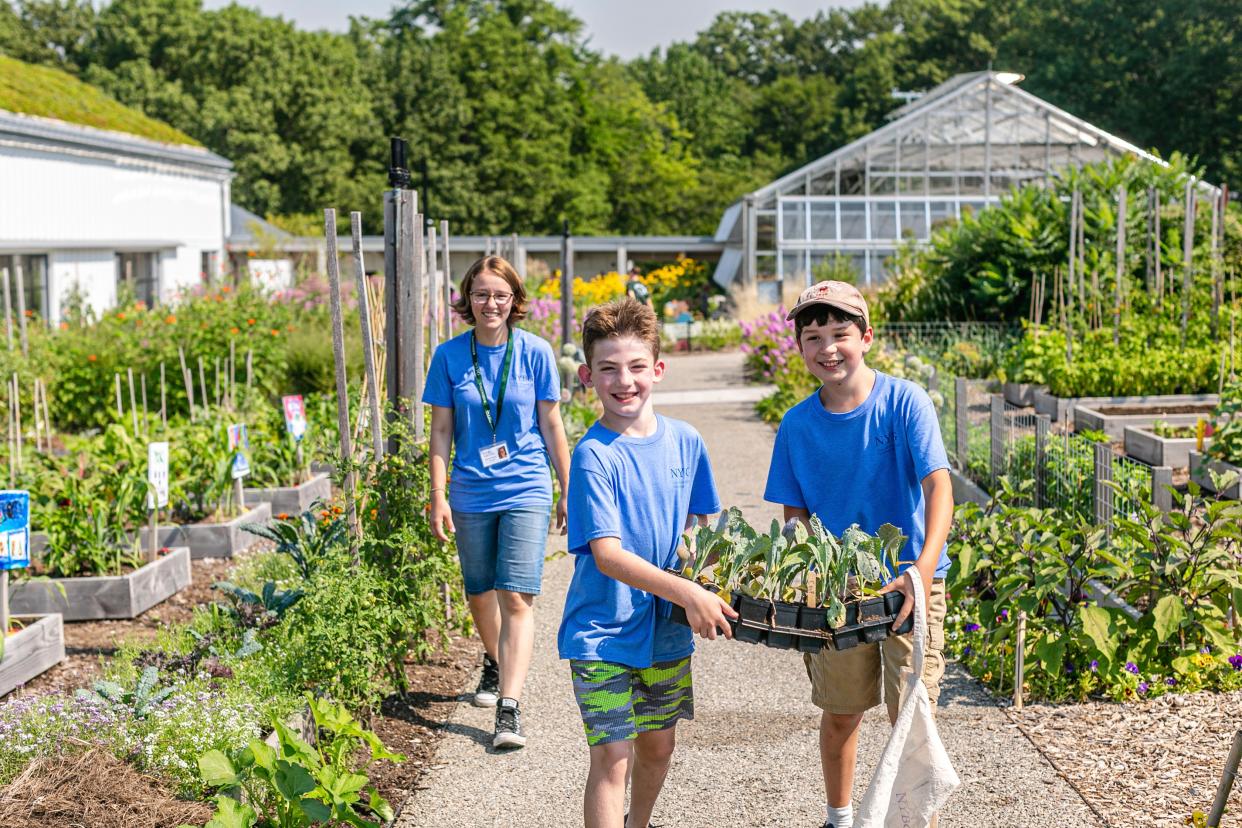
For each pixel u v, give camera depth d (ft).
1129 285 45.09
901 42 217.97
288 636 15.20
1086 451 22.74
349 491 16.61
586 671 10.05
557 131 170.40
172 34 160.25
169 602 20.99
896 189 97.40
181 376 44.93
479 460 14.94
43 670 17.08
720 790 13.07
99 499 21.49
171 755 11.94
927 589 9.85
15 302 58.85
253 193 144.56
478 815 12.47
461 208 154.20
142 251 73.51
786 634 9.53
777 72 288.51
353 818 10.94
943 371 40.70
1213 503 16.05
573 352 37.17
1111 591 16.96
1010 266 53.83
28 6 178.19
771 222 107.04
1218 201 45.11
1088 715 14.74
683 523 10.46
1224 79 128.67
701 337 87.71
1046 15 148.56
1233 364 35.40
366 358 16.89
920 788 9.46
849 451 10.75
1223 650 15.33
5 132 57.06
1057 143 95.55
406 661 17.42
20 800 10.66
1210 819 10.73
